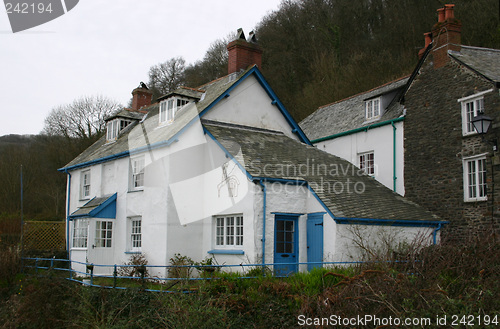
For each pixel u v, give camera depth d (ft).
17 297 41.16
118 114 67.21
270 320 27.12
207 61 145.38
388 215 43.06
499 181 44.75
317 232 42.63
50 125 120.16
